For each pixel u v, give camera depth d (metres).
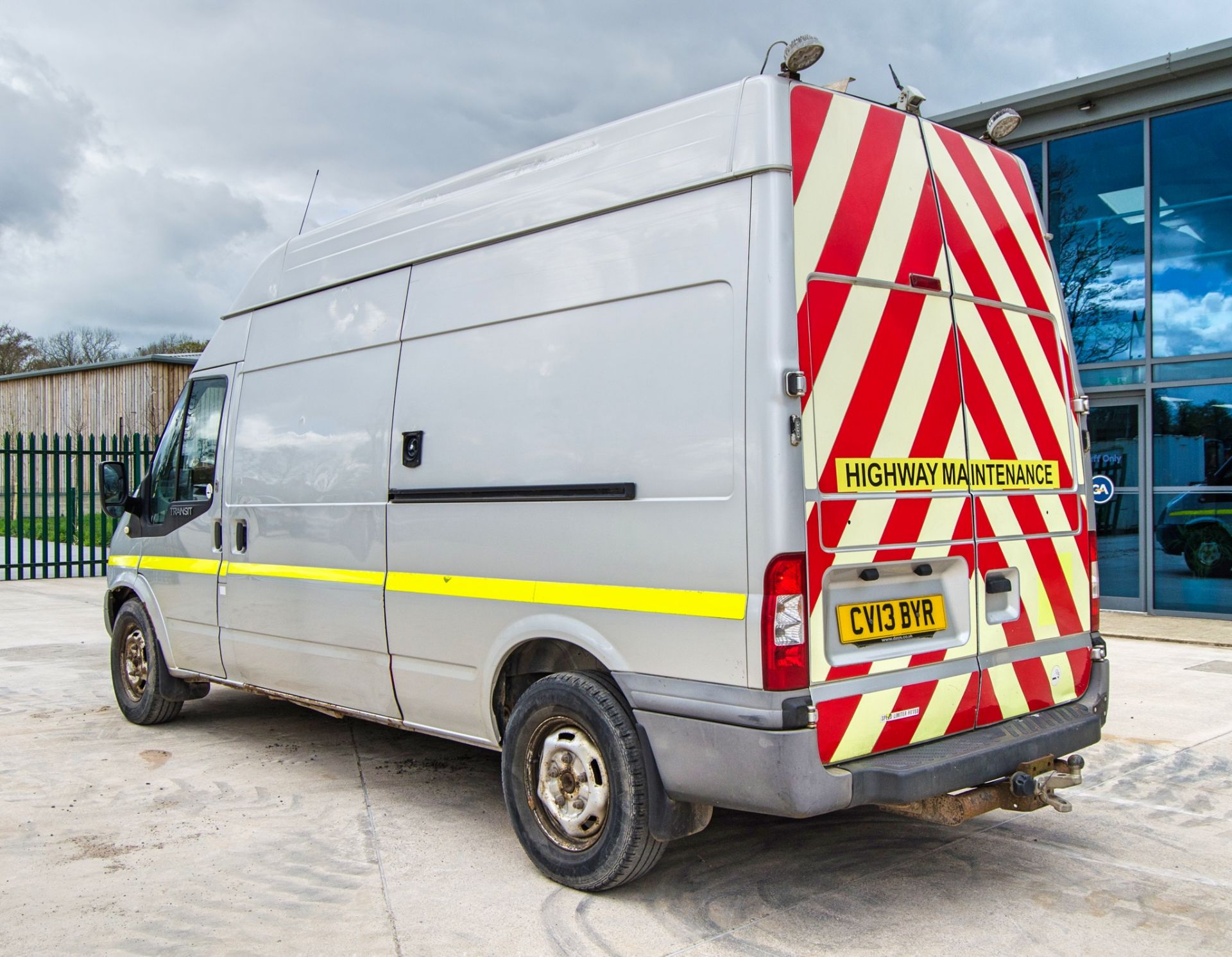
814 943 3.38
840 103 3.58
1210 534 10.17
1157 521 10.53
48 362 38.69
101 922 3.59
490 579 4.13
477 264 4.38
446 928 3.52
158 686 6.32
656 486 3.53
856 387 3.45
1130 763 5.48
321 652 5.05
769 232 3.31
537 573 3.94
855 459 3.41
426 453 4.47
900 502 3.53
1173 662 8.14
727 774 3.28
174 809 4.84
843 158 3.55
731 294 3.38
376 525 4.71
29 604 12.26
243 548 5.58
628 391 3.66
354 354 4.97
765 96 3.40
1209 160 10.14
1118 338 10.83
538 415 3.99
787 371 3.23
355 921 3.58
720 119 3.52
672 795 3.48
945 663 3.65
